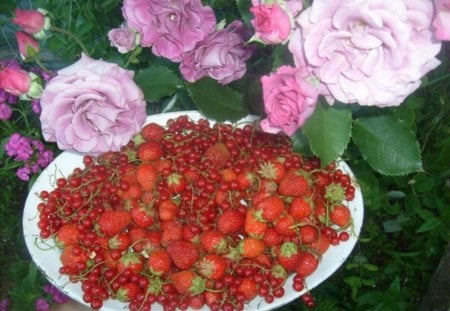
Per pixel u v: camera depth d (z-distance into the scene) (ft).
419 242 2.49
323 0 0.98
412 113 2.19
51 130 1.51
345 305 2.40
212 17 1.54
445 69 2.64
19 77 1.43
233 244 1.54
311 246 1.49
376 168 1.31
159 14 1.51
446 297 1.90
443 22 0.93
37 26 1.52
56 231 1.57
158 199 1.58
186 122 1.76
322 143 1.15
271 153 1.67
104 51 2.18
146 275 1.51
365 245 2.59
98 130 1.49
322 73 1.02
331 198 1.55
